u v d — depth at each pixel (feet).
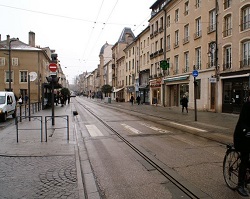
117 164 20.45
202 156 22.45
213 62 73.51
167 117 58.08
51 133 34.50
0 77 147.64
